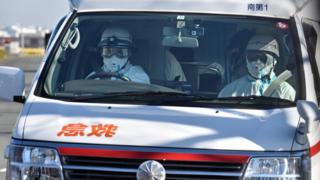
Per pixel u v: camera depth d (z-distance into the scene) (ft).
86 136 36.52
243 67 43.86
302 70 43.19
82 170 35.83
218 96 42.06
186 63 44.47
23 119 38.63
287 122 37.91
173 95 41.19
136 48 45.39
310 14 50.65
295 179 35.86
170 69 44.45
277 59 44.06
